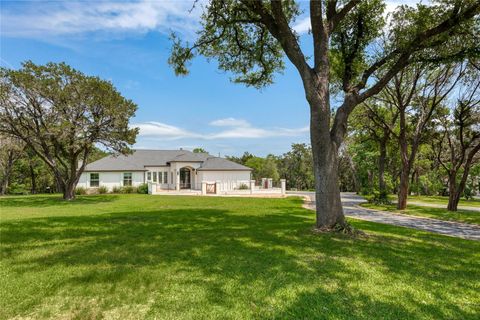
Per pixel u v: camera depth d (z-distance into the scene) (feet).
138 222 33.19
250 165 182.09
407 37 34.37
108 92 71.97
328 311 11.34
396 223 42.91
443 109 61.11
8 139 101.30
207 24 37.42
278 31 30.37
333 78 44.70
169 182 127.65
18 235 24.77
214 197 84.07
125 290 13.07
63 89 68.90
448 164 89.71
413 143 60.64
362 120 72.08
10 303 11.72
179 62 39.22
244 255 18.75
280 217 40.24
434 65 35.04
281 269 15.99
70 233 25.95
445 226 41.09
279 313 11.10
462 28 31.45
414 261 18.60
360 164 115.96
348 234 26.61
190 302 11.91
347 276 15.17
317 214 28.86
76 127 69.51
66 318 10.72
